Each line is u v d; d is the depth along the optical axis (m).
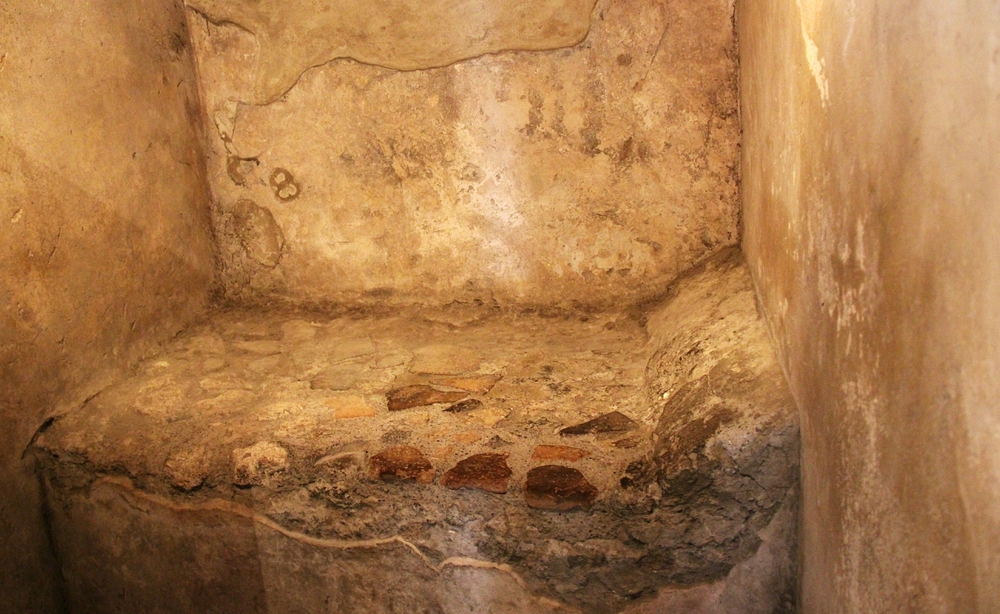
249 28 2.73
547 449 1.94
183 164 2.74
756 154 2.09
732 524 1.71
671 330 2.33
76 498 2.12
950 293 0.80
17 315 2.04
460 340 2.64
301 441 2.05
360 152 2.79
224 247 2.90
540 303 2.78
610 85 2.55
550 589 1.83
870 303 1.07
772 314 1.83
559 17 2.53
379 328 2.76
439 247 2.81
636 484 1.77
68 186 2.20
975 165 0.73
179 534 2.06
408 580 1.92
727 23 2.42
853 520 1.19
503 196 2.72
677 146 2.54
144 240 2.53
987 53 0.70
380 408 2.21
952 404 0.81
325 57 2.72
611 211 2.65
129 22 2.47
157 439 2.10
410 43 2.65
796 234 1.53
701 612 1.78
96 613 2.20
